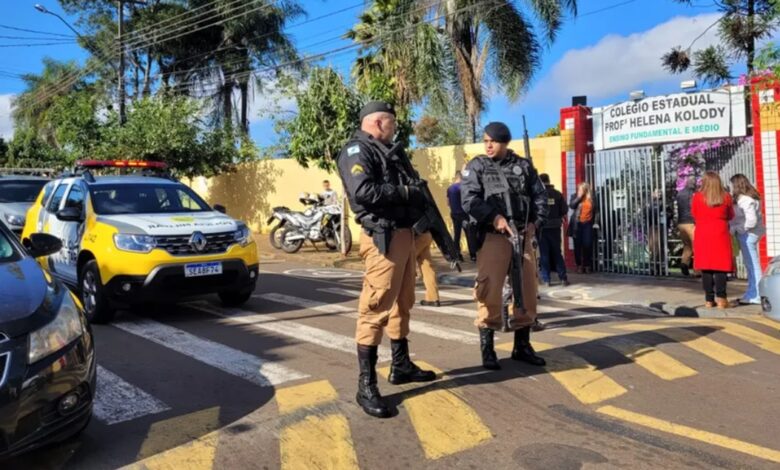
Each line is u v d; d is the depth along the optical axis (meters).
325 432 4.05
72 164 21.38
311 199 16.98
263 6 31.08
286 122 16.22
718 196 8.36
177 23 31.59
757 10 12.45
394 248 4.21
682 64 12.85
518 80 18.38
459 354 5.96
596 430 4.15
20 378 3.18
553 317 8.27
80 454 3.75
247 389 4.95
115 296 7.12
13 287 3.62
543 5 17.34
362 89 15.10
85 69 33.88
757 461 3.72
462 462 3.69
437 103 18.44
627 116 11.88
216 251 7.55
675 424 4.28
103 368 5.58
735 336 6.70
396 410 4.38
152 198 8.43
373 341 4.33
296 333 6.95
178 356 5.98
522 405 4.54
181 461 3.65
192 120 21.80
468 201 5.08
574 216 12.25
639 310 9.03
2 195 12.73
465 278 11.58
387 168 4.26
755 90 10.38
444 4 18.25
